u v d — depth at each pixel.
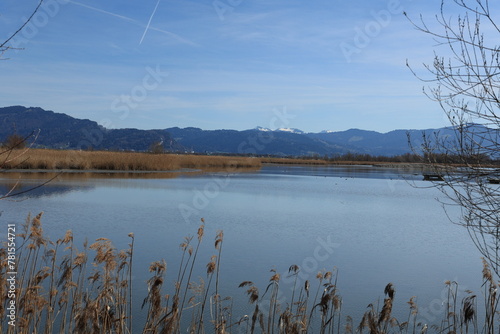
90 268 10.07
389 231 19.77
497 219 4.49
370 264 13.70
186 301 9.39
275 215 23.00
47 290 8.27
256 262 13.26
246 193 33.62
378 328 6.48
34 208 21.23
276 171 74.44
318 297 10.29
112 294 6.86
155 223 18.89
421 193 38.78
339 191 38.34
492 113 4.39
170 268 12.02
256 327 8.18
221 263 12.98
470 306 6.87
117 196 27.80
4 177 35.56
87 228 17.06
